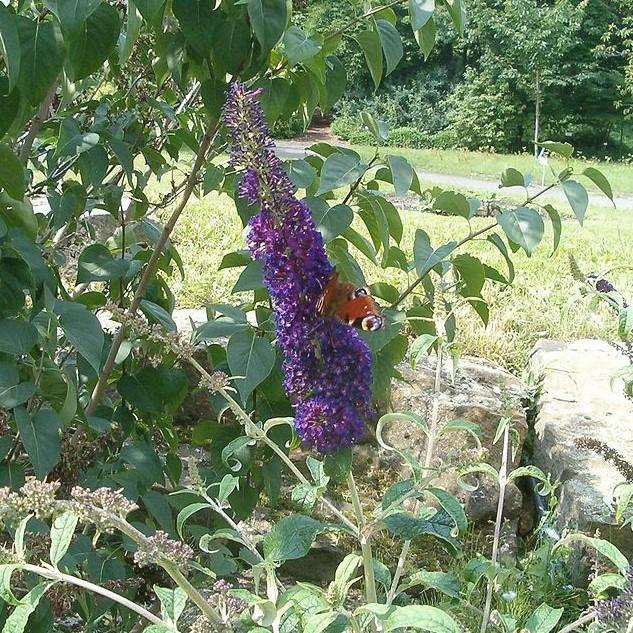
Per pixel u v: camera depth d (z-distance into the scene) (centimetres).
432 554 140
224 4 94
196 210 315
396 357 110
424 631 78
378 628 71
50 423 85
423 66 1521
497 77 1425
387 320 102
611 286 99
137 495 101
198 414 160
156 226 132
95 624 101
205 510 130
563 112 1429
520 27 1377
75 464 104
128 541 101
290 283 65
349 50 1382
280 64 108
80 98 139
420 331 112
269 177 66
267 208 66
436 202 102
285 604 64
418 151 1334
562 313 102
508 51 1409
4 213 94
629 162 1344
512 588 124
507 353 192
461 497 146
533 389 170
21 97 90
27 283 92
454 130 1435
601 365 180
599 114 1423
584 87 1412
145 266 124
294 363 66
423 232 99
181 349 76
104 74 138
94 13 85
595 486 135
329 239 93
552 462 148
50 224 122
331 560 138
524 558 136
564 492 138
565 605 122
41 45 85
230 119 66
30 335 86
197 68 103
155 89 130
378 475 154
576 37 1393
